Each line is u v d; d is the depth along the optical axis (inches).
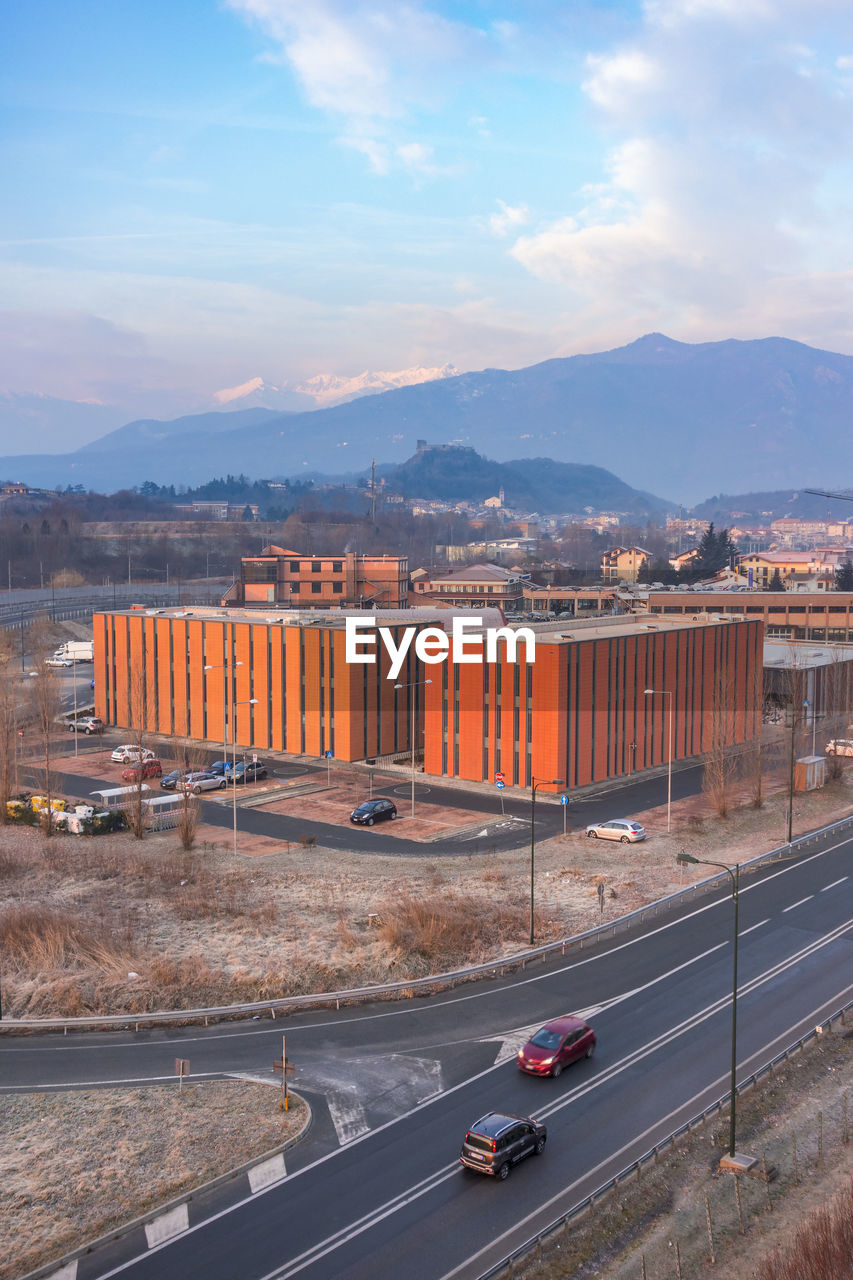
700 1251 1315.2
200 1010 2017.7
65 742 4874.5
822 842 3304.6
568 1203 1417.3
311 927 2485.2
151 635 4975.4
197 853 3191.4
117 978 2166.6
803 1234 1309.1
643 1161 1507.1
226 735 4746.6
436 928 2402.8
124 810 3531.0
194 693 4852.4
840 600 7864.2
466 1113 1656.0
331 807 3732.8
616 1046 1895.9
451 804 3750.0
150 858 3117.6
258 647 4606.3
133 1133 1599.4
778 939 2422.5
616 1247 1325.0
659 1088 1739.7
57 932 2362.2
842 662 5418.3
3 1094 1732.3
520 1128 1515.7
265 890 2792.8
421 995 2132.1
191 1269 1283.2
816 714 5452.8
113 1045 1918.1
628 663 4087.1
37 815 3604.8
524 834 3363.7
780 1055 1834.4
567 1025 1859.0
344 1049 1892.2
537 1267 1282.0
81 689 6200.8
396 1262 1291.8
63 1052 1889.8
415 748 4394.7
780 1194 1449.3
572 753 3846.0
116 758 4448.8
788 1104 1697.8
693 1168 1508.4
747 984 2170.3
